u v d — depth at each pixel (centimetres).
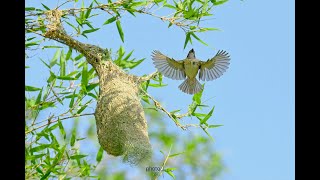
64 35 1014
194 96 1044
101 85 1035
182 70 933
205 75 932
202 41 993
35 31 982
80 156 941
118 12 1014
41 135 931
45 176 898
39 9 977
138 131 971
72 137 967
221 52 924
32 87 951
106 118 983
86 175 968
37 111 937
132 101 998
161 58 935
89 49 1052
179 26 1003
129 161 945
